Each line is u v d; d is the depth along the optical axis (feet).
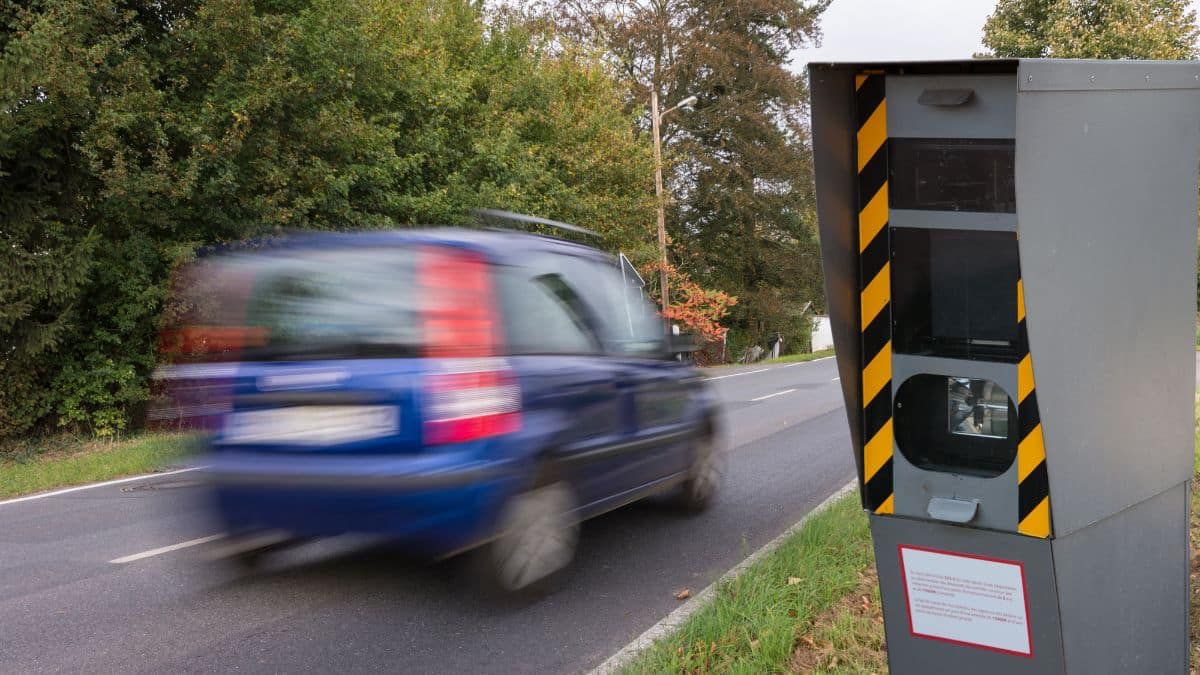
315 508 14.53
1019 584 8.66
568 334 16.55
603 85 89.25
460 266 14.43
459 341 14.15
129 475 31.24
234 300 15.78
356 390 14.28
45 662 13.24
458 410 13.98
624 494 18.03
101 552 19.51
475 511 14.10
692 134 137.49
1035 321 8.11
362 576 17.02
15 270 39.55
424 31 67.41
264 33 46.83
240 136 43.37
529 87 77.41
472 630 14.40
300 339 14.92
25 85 37.37
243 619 14.93
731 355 141.38
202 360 15.94
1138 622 9.47
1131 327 9.02
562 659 13.21
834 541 17.71
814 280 147.64
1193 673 11.20
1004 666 8.97
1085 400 8.59
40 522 23.09
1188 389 9.88
